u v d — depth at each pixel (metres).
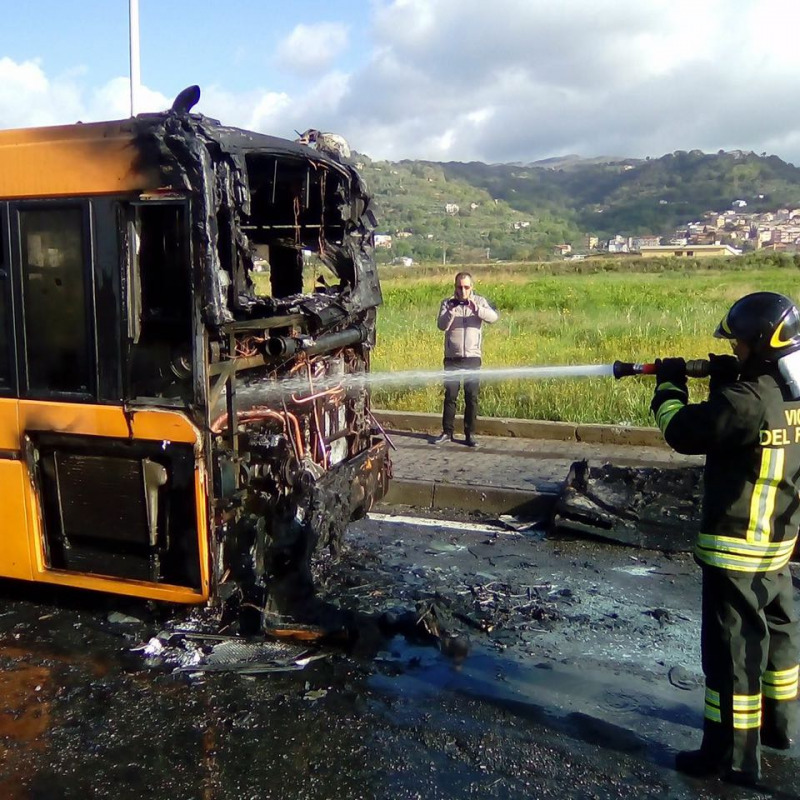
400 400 10.83
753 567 3.53
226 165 4.38
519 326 18.41
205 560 4.64
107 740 3.93
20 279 4.74
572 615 5.32
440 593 5.63
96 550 4.91
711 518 3.60
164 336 4.46
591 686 4.46
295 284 6.37
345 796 3.52
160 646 4.82
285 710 4.19
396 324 19.11
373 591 5.64
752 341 3.48
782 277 42.25
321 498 5.27
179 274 4.39
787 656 3.78
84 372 4.68
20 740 3.93
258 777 3.65
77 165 4.48
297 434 5.26
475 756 3.81
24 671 4.58
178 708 4.21
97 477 4.80
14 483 4.97
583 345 14.87
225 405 4.69
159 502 4.71
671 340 14.66
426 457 8.74
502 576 5.98
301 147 5.26
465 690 4.39
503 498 7.42
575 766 3.74
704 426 3.48
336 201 5.86
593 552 6.47
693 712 4.21
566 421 9.88
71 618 5.22
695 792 3.57
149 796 3.53
